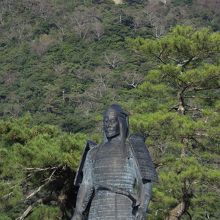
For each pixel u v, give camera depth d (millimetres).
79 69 121188
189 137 30125
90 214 10484
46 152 23906
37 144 24797
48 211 25906
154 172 10656
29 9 151000
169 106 32562
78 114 99125
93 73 117750
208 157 31219
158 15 152250
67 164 23938
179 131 29188
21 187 25188
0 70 125438
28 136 26828
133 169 10578
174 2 159750
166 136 29641
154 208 28656
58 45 134125
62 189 25812
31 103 107312
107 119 10805
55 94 109125
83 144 24594
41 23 144125
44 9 150750
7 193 24219
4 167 24359
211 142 30938
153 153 29703
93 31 137250
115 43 131875
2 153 24484
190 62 33781
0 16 149375
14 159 24156
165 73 31750
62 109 103250
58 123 93750
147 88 32281
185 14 154125
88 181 10719
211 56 32969
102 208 10367
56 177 25484
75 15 146875
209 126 29812
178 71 31125
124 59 117688
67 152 24547
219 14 155500
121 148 10672
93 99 104500
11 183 24469
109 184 10445
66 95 107062
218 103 31609
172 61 33562
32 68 125000
